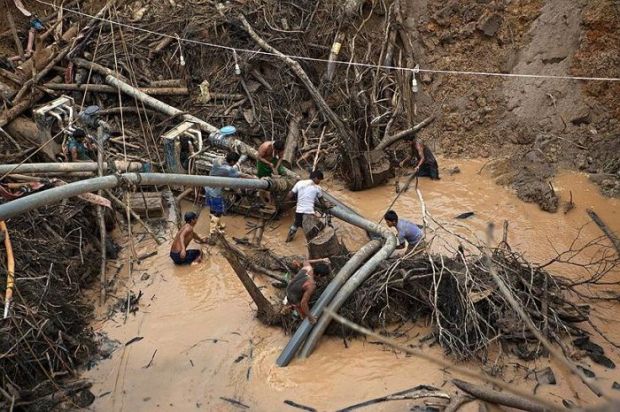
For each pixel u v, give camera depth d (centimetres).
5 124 1126
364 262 877
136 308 880
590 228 1003
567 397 706
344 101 1195
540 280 841
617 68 1162
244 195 1073
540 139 1176
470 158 1210
